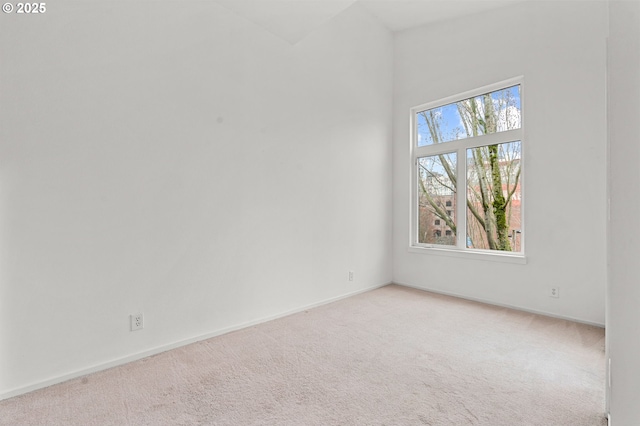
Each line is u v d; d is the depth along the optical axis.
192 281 2.48
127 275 2.17
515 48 3.27
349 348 2.37
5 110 1.74
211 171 2.60
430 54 3.99
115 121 2.12
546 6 3.06
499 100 3.48
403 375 1.98
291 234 3.18
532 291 3.16
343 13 3.71
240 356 2.24
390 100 4.36
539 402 1.69
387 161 4.32
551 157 3.03
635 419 0.62
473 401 1.71
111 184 2.10
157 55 2.30
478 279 3.57
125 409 1.66
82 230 1.99
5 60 1.74
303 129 3.29
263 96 2.95
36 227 1.84
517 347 2.37
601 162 2.76
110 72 2.09
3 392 1.74
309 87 3.35
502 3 3.33
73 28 1.95
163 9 2.33
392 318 3.01
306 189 3.32
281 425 1.54
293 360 2.18
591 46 2.80
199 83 2.52
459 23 3.72
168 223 2.36
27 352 1.81
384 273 4.29
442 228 3.99
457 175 3.82
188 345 2.43
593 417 1.57
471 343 2.44
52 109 1.88
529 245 3.18
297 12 2.68
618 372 0.68
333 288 3.59
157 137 2.30
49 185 1.88
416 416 1.59
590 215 2.82
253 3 2.59
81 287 1.99
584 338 2.52
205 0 2.55
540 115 3.09
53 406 1.68
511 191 3.40
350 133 3.81
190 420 1.57
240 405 1.69
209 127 2.58
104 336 2.08
